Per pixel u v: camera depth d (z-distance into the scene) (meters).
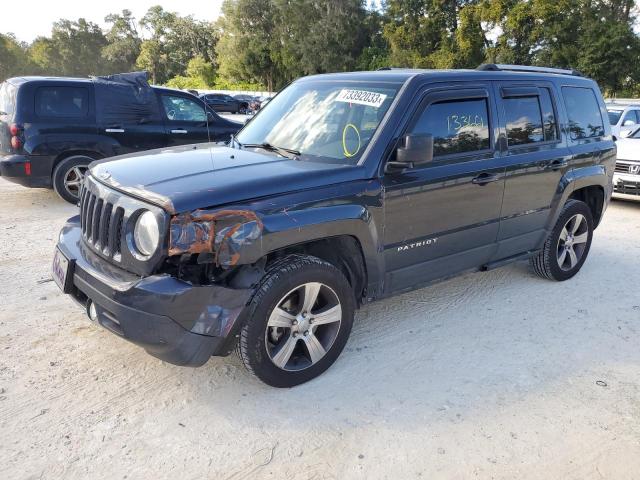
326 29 53.62
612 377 3.71
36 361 3.65
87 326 4.17
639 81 36.03
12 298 4.64
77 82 8.27
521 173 4.55
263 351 3.21
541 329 4.41
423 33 41.22
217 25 68.19
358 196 3.46
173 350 2.93
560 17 34.59
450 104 4.05
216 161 3.59
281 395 3.37
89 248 3.41
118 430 3.00
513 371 3.75
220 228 2.91
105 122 8.45
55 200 8.63
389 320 4.48
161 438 2.95
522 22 35.09
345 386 3.49
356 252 3.63
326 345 3.56
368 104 3.88
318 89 4.34
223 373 3.59
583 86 5.49
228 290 2.98
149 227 2.91
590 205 5.84
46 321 4.23
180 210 2.85
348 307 3.57
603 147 5.55
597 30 34.78
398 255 3.85
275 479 2.70
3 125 8.01
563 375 3.72
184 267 2.99
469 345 4.10
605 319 4.65
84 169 8.40
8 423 3.02
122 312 2.91
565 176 5.06
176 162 3.58
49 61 98.44
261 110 4.75
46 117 8.02
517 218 4.69
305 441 2.97
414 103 3.81
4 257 5.71
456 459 2.87
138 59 96.44
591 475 2.79
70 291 3.40
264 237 3.01
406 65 42.97
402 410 3.26
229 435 3.00
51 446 2.86
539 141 4.80
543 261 5.29
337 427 3.09
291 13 56.00
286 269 3.18
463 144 4.14
